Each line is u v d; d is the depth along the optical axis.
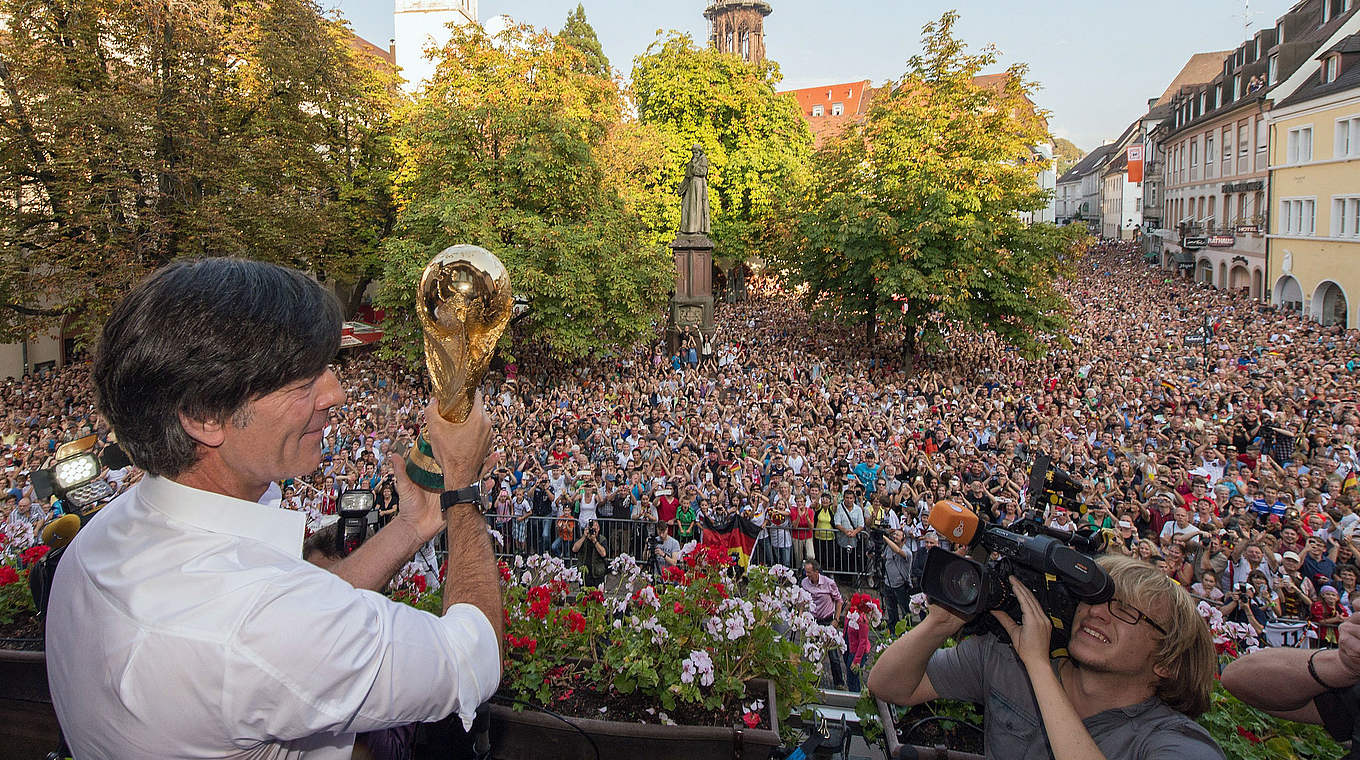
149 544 1.21
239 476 1.26
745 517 11.92
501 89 24.98
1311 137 38.22
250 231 22.27
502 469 14.06
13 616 4.73
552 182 24.00
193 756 1.12
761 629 4.28
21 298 19.27
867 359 27.70
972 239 23.77
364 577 1.67
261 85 22.78
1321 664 2.10
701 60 40.47
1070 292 47.03
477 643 1.32
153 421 1.18
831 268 27.17
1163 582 1.95
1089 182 122.44
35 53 19.77
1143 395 20.23
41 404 19.25
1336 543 9.95
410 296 22.91
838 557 11.98
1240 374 22.64
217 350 1.14
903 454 14.73
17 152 20.08
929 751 3.51
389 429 17.36
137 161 19.55
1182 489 12.58
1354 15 39.88
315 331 1.25
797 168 41.47
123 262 19.73
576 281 23.33
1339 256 35.91
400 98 31.44
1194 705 1.98
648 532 12.14
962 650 2.33
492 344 1.40
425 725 3.31
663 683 4.11
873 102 26.70
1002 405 19.34
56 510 11.03
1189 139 59.56
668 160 38.78
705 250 29.61
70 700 1.21
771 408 19.27
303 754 1.28
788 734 4.18
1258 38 51.09
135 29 20.27
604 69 51.59
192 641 1.09
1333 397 18.70
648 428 17.56
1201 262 54.62
